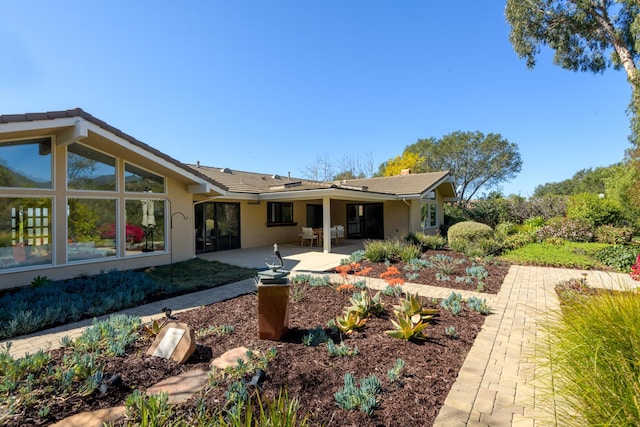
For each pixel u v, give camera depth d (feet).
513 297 20.65
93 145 25.86
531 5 49.14
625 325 7.38
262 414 6.48
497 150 109.50
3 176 21.99
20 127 19.44
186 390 8.90
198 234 41.16
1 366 9.65
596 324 7.64
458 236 42.80
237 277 26.30
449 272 27.25
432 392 9.21
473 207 77.87
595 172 139.95
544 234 46.83
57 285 21.35
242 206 46.93
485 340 13.33
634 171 45.16
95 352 11.25
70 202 25.20
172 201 32.27
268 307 12.51
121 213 28.07
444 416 8.11
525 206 73.36
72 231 25.29
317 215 63.10
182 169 29.91
